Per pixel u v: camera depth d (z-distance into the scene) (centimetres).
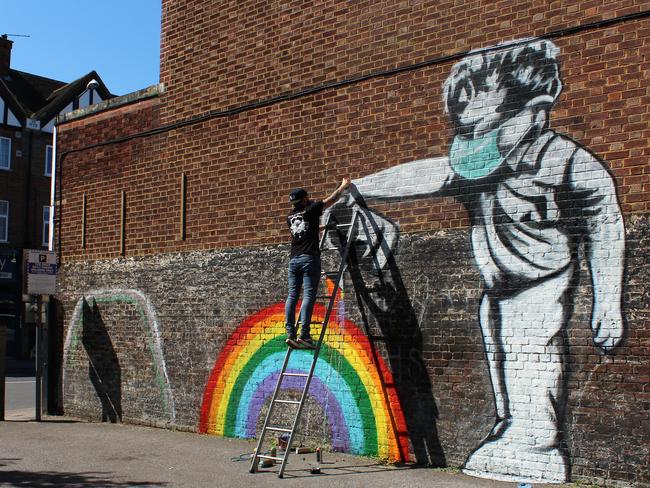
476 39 806
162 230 1120
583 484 693
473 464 767
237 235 1019
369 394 855
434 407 802
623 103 703
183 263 1084
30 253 1197
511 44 780
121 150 1200
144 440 981
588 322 705
